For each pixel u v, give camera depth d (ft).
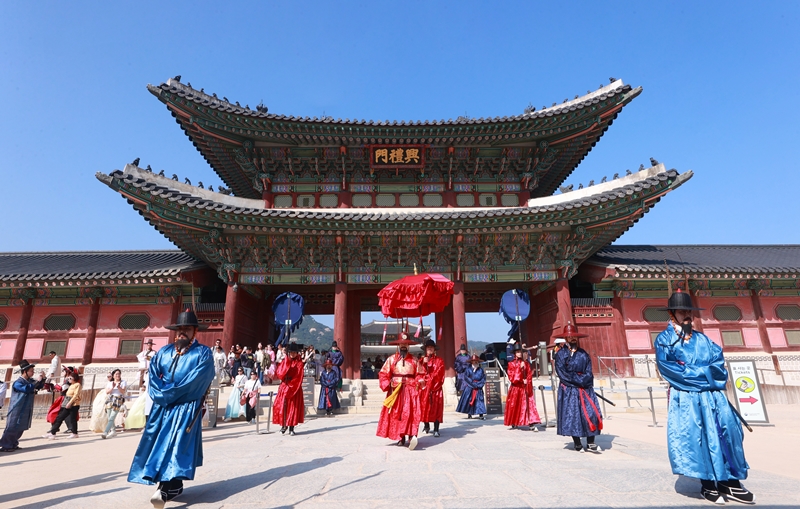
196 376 19.35
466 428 45.14
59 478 25.34
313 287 93.81
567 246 84.48
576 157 100.17
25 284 82.74
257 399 45.98
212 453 31.96
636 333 88.17
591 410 29.86
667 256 98.58
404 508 17.42
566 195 88.63
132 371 83.10
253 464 27.37
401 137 85.71
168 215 74.02
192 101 78.74
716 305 91.09
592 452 29.76
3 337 85.92
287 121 82.43
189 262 93.20
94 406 49.03
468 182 93.86
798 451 30.66
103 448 39.34
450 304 96.12
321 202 91.86
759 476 22.70
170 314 87.40
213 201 83.05
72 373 49.57
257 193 105.91
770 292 91.40
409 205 92.17
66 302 88.28
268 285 91.30
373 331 200.95
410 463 26.66
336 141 87.20
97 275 82.23
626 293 90.27
